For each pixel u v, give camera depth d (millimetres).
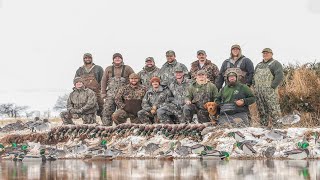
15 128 29797
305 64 29719
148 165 20516
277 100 26203
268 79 26156
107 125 29062
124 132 26953
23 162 22781
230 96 25625
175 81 27469
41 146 26594
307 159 22047
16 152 24359
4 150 25719
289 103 27703
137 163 21516
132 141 26047
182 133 25484
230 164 20375
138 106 28500
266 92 26188
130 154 24875
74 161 22969
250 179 15781
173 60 28062
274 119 26156
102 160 23078
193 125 25359
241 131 24312
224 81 27125
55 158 23562
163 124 26125
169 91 27516
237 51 26844
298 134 23516
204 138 24891
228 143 23797
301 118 26656
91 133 27906
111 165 20797
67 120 30469
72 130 28438
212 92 26453
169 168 19234
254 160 22062
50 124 29266
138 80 28641
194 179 15984
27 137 28984
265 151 22641
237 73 25859
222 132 24500
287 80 28859
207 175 16906
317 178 15719
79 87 30234
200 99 26484
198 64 27922
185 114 26531
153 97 27594
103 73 30500
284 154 22453
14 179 16500
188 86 26984
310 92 27656
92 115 30297
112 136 27266
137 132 26516
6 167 20422
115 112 28641
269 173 17172
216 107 26000
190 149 23438
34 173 18156
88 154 23906
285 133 23578
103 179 16234
